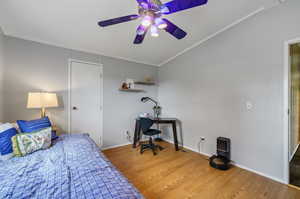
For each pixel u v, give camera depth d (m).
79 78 2.75
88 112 2.85
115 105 3.24
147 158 2.63
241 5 1.98
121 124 3.33
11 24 1.95
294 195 1.62
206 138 2.81
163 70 3.88
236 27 2.34
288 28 1.82
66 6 1.74
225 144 2.36
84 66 2.82
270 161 1.98
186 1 1.14
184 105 3.29
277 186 1.79
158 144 3.48
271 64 1.96
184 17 2.19
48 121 1.99
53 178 0.94
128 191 0.83
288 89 1.84
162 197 1.58
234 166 2.33
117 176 1.00
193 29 2.50
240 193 1.66
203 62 2.87
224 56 2.51
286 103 1.85
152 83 3.69
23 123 1.73
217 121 2.62
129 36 2.49
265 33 2.02
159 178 1.96
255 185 1.81
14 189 0.83
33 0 1.62
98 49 2.84
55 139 1.84
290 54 1.96
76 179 0.94
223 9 2.04
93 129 2.92
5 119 2.06
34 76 2.30
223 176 2.02
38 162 1.19
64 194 0.78
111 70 3.18
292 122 2.38
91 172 1.03
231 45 2.41
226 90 2.48
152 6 1.23
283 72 1.86
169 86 3.70
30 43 2.28
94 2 1.72
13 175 0.99
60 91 2.54
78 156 1.32
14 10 1.72
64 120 2.58
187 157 2.69
